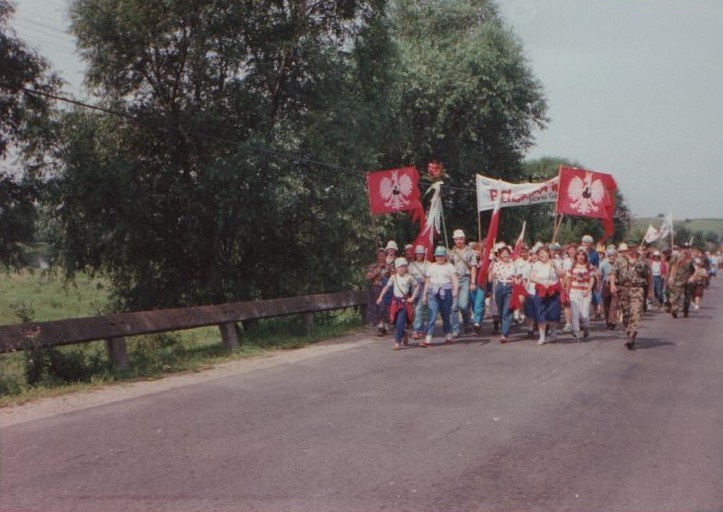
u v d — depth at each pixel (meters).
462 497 4.91
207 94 19.14
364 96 21.98
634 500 4.85
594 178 15.62
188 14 17.98
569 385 9.01
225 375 10.37
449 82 33.62
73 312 27.69
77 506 4.79
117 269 21.30
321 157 18.83
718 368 10.39
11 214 17.64
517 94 35.12
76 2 18.92
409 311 12.94
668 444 6.25
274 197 17.56
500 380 9.38
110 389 9.47
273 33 19.09
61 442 6.52
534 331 15.69
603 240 15.88
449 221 38.94
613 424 6.96
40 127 18.19
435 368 10.45
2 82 17.41
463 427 6.84
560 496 4.93
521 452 6.00
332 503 4.80
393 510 4.67
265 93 19.73
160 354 12.97
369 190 17.61
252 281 20.94
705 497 4.91
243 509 4.70
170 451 6.12
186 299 21.12
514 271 13.63
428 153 35.56
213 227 20.12
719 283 48.78
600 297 18.89
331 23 20.64
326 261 21.16
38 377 9.77
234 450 6.12
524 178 40.53
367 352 12.56
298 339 14.64
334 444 6.27
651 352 12.12
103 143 19.97
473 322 16.14
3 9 17.36
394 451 6.04
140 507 4.76
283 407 7.85
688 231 112.88
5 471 5.62
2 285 41.69
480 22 37.16
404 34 37.03
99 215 19.39
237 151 18.05
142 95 20.25
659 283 22.64
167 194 19.95
